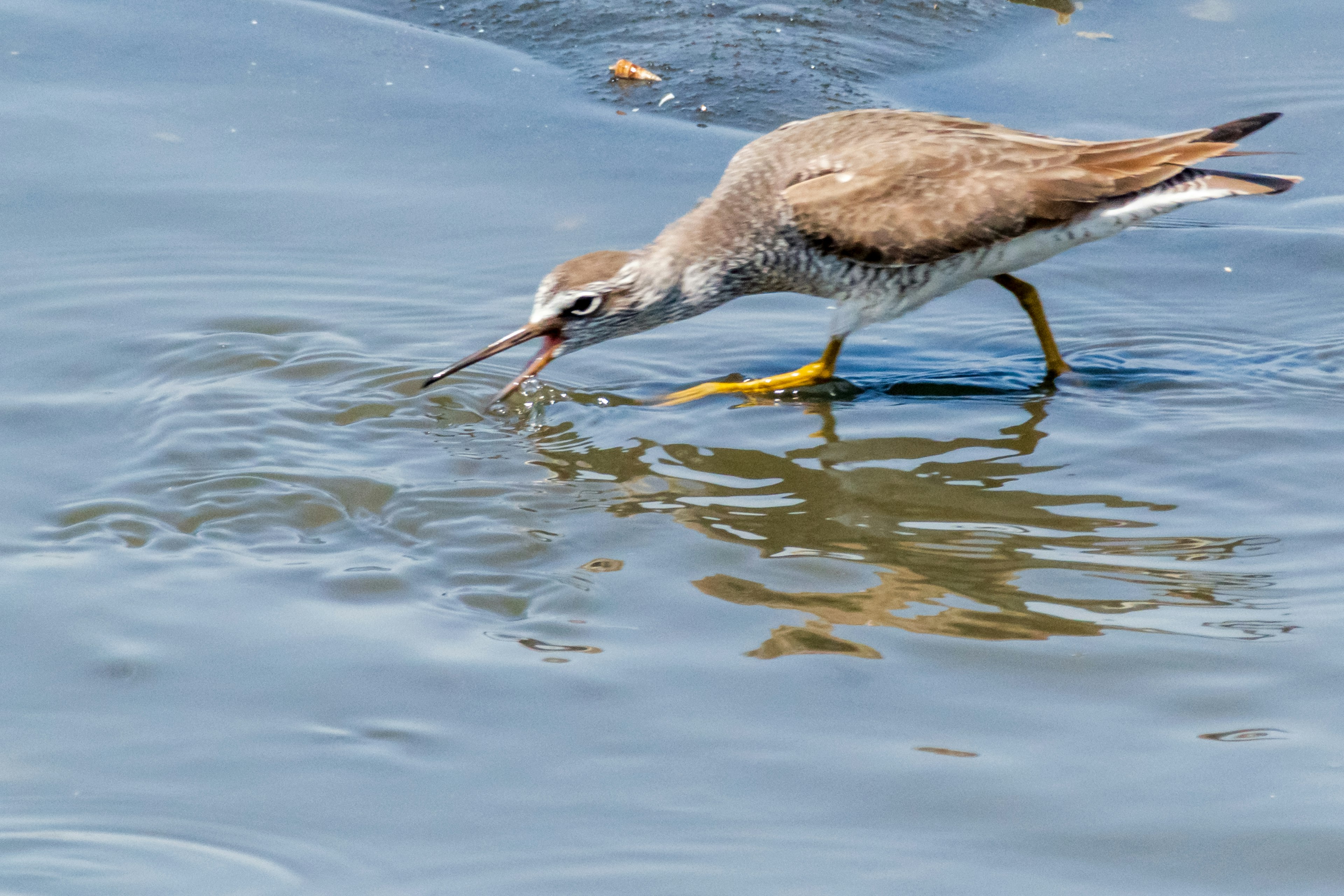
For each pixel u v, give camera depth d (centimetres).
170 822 744
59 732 817
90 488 1094
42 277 1409
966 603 961
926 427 1241
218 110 1745
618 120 1778
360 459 1165
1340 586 971
